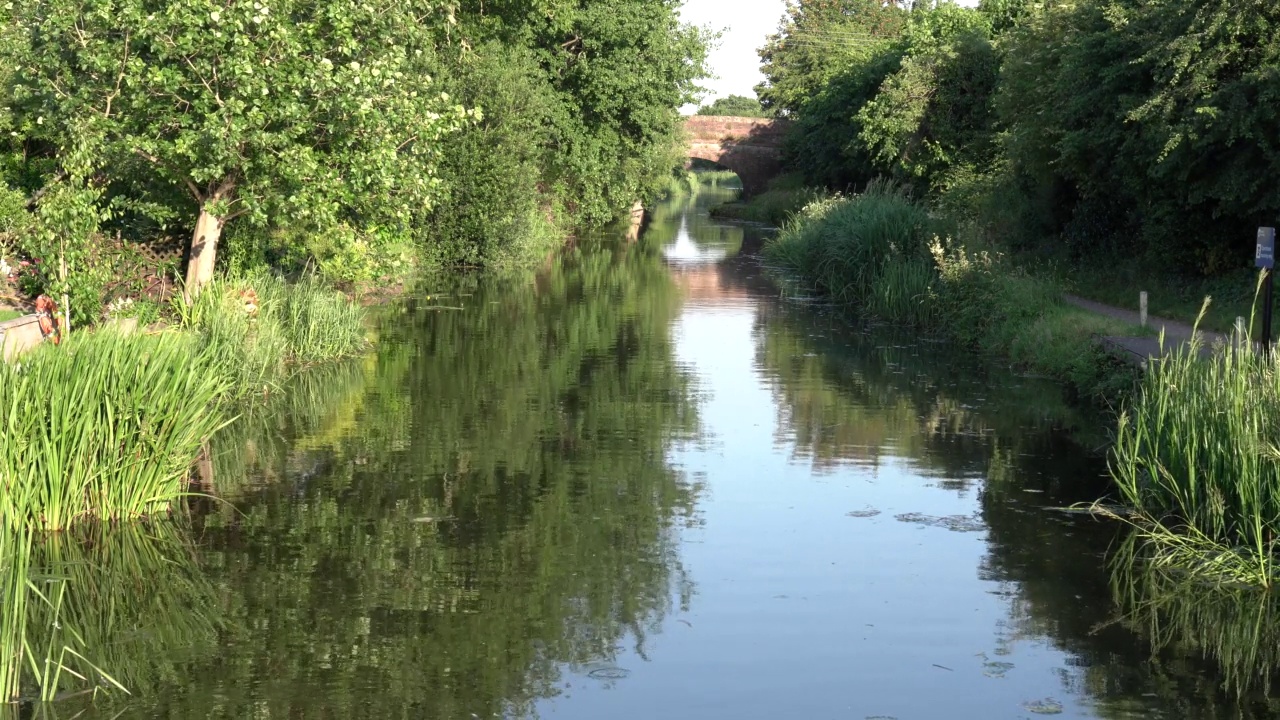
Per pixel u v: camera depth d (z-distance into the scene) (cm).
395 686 687
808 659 730
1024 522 1001
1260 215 1769
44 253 1389
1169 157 1714
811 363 1805
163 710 655
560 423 1366
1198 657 734
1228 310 1706
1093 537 962
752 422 1380
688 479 1134
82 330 1023
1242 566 855
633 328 2175
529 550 927
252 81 1432
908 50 4125
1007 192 2806
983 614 803
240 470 1141
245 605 809
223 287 1584
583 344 1970
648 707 663
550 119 3478
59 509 938
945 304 2127
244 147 1526
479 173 3158
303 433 1295
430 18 2242
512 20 3309
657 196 6375
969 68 3509
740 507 1045
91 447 953
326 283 2036
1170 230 1923
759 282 3020
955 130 3531
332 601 816
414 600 819
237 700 668
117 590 831
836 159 4928
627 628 775
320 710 656
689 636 765
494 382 1609
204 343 1388
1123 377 1405
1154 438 1029
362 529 970
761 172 6794
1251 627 780
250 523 980
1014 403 1484
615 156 3734
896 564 899
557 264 3506
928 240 2430
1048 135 2284
